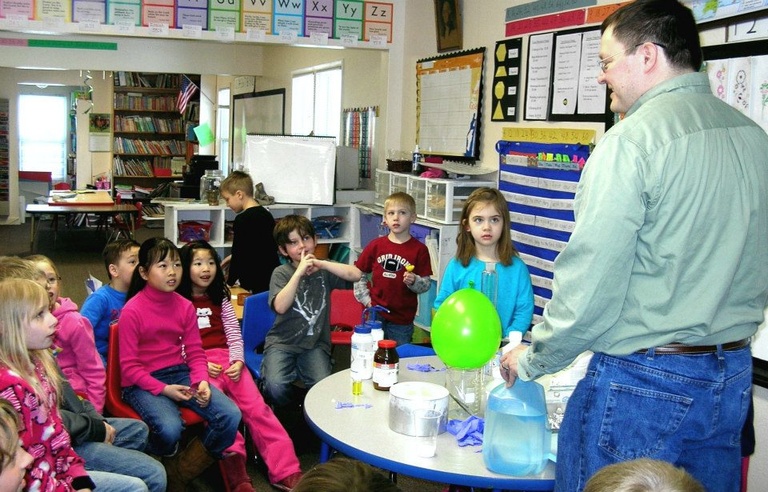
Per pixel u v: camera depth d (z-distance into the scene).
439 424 1.98
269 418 3.12
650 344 1.52
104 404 2.82
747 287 1.55
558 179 3.75
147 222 11.63
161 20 4.95
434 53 5.04
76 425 2.32
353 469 1.00
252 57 9.37
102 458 2.36
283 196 5.41
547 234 3.84
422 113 5.16
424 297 4.46
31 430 1.84
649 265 1.52
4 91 12.61
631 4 1.62
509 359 1.78
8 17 4.73
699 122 1.52
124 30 4.90
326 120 7.45
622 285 1.51
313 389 2.30
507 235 3.00
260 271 4.46
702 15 2.87
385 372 2.28
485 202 2.94
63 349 2.65
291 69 8.41
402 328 3.66
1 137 12.63
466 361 1.99
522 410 1.78
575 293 1.52
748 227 1.52
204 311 3.39
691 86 1.58
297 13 5.19
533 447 1.77
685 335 1.50
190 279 3.33
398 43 5.46
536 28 3.97
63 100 14.82
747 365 1.58
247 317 3.48
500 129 4.32
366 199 5.68
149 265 2.92
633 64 1.61
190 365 2.99
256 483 3.16
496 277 2.51
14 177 12.73
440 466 1.78
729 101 2.74
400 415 1.95
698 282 1.50
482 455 1.84
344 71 6.85
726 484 1.63
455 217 4.29
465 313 2.00
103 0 4.85
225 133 11.21
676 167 1.48
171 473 2.82
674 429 1.52
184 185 9.30
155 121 12.45
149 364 2.93
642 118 1.53
